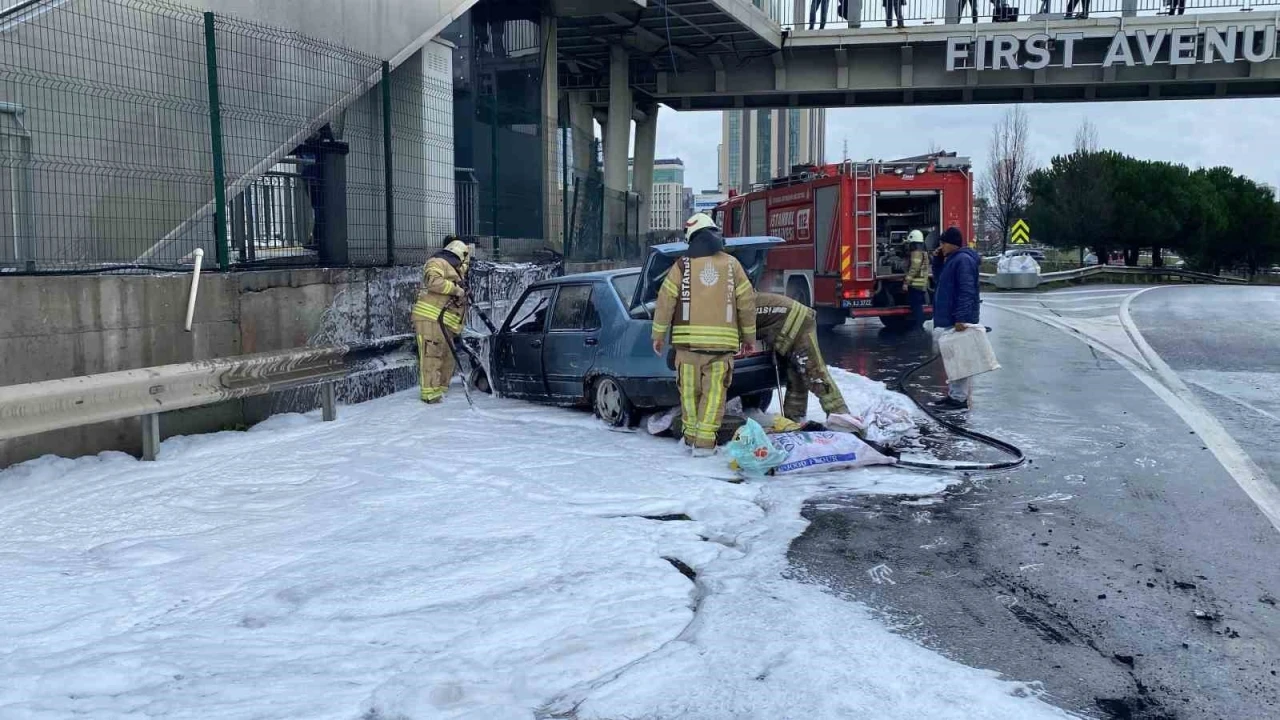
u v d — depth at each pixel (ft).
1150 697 11.78
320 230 36.22
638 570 16.15
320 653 13.05
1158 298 80.07
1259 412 30.50
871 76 102.17
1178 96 100.99
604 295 28.91
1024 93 104.73
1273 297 79.41
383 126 38.75
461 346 34.91
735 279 24.02
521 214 68.90
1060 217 159.43
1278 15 88.48
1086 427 28.43
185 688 11.93
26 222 26.43
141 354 26.09
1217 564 16.57
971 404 32.42
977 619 14.19
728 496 20.83
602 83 111.86
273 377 28.09
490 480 22.36
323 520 19.52
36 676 12.21
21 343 23.11
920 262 56.44
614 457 24.53
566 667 12.57
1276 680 12.23
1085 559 16.85
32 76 27.09
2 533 18.88
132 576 16.34
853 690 11.78
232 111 32.27
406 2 41.68
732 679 12.16
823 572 16.21
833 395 26.25
